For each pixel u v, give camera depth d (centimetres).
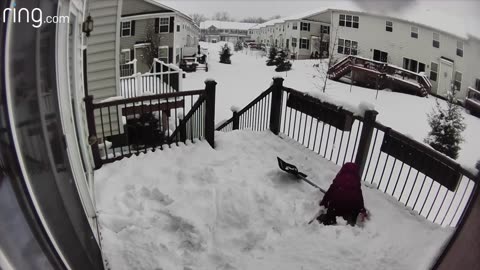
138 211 388
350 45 2550
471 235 214
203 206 390
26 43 168
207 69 2689
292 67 2803
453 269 222
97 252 276
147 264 316
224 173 466
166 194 410
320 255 320
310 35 3494
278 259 323
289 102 579
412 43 2112
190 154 513
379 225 370
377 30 2325
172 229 366
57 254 158
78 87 384
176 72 1009
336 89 2091
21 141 151
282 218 379
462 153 1044
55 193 189
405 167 871
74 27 338
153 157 501
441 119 1137
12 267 117
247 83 2198
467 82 1609
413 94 2000
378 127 437
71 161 261
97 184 431
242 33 7144
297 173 457
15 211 130
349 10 2441
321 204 395
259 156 523
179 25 2775
